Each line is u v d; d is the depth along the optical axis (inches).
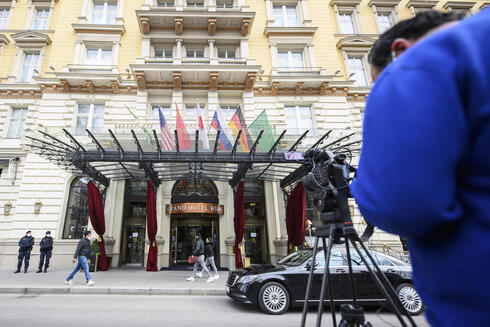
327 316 236.1
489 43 25.1
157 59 579.5
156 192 525.7
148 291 317.7
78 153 366.0
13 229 494.3
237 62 605.3
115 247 507.8
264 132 397.1
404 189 22.9
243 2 663.8
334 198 65.5
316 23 679.7
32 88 579.2
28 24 639.8
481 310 22.0
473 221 23.5
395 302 57.4
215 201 555.2
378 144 27.2
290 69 638.5
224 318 225.9
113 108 562.6
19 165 548.7
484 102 23.3
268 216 544.7
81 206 538.9
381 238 538.3
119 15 634.2
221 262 518.6
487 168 23.7
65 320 212.2
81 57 595.2
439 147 22.5
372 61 43.4
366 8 720.3
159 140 389.1
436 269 25.7
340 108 610.5
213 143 422.0
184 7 624.4
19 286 320.5
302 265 258.8
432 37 28.6
